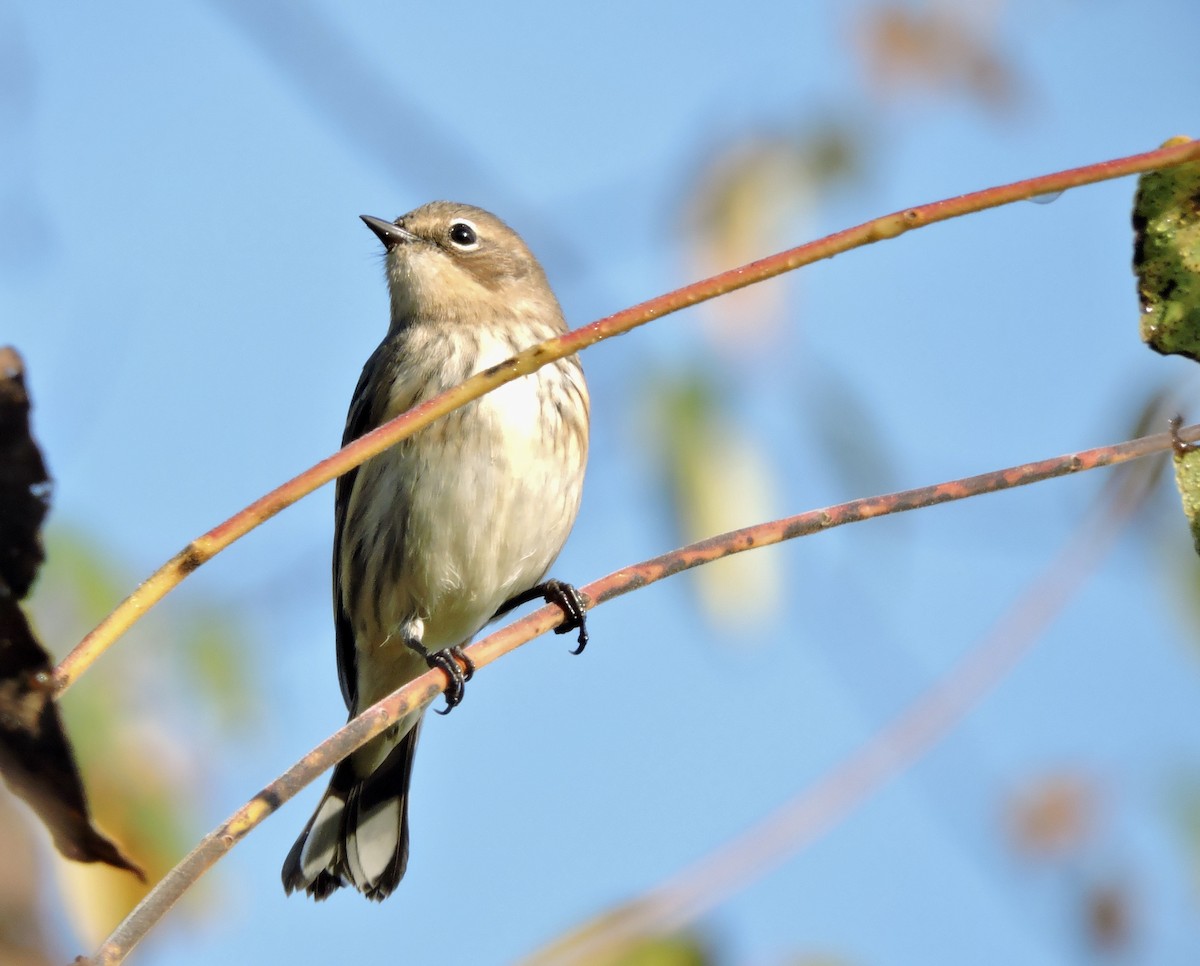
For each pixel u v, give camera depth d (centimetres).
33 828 340
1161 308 464
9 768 340
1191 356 462
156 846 756
